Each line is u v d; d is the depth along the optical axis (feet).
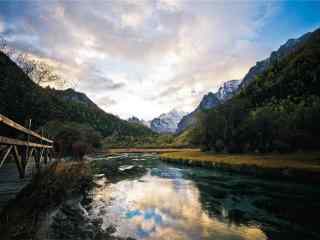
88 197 44.98
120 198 46.09
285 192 53.72
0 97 77.87
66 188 39.27
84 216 31.40
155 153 277.64
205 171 96.53
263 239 27.32
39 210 23.86
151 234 27.50
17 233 17.42
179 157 151.74
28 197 22.89
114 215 33.99
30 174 32.32
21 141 24.43
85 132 170.60
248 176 80.43
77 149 115.14
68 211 31.76
